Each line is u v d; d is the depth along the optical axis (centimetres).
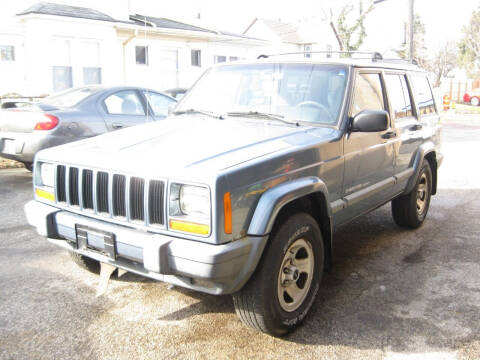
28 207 345
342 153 366
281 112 389
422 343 311
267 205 284
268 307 295
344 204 374
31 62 1578
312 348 304
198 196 268
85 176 312
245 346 306
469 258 466
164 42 2019
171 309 354
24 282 393
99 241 302
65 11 1645
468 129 1833
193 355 295
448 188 795
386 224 582
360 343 311
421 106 539
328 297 378
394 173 467
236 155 294
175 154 299
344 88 385
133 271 298
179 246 268
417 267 443
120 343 307
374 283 405
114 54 1777
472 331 327
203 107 426
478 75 4581
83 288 385
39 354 292
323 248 345
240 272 277
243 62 444
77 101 715
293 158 314
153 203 281
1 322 328
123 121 734
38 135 660
